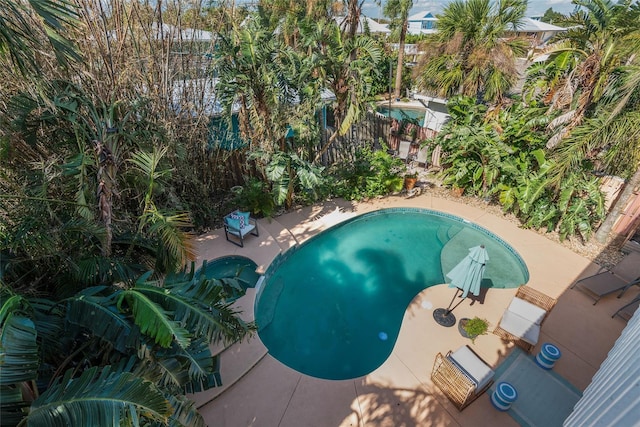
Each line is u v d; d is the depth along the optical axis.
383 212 10.66
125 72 6.56
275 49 7.75
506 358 5.81
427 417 4.88
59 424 2.22
